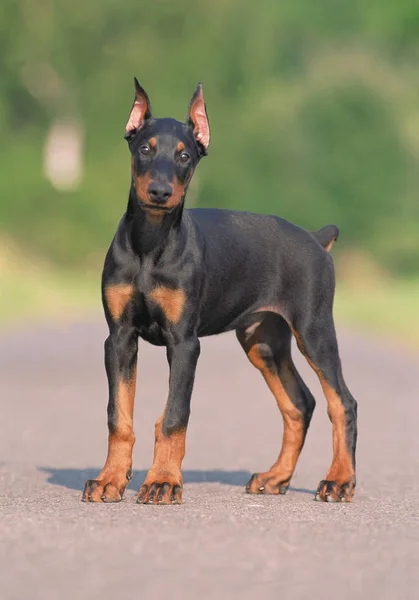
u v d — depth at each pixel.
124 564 6.29
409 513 8.32
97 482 8.66
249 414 15.03
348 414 9.51
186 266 8.92
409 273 64.19
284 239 9.84
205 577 6.02
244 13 57.59
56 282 41.94
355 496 9.34
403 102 65.75
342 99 62.91
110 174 57.34
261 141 59.81
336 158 62.75
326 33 68.50
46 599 5.53
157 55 56.19
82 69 56.50
